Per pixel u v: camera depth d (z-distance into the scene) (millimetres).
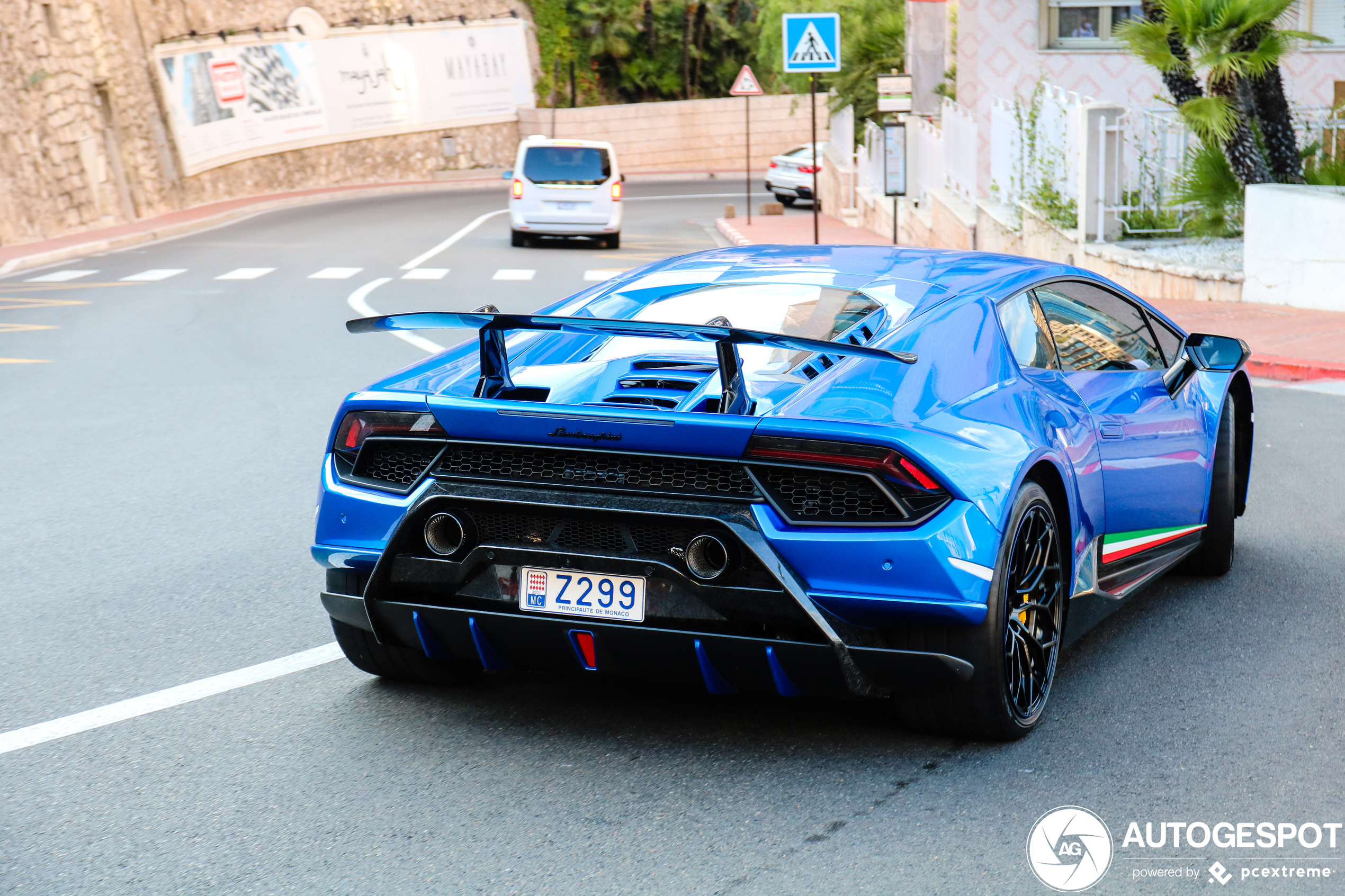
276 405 9312
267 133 39062
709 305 4125
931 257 4527
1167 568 4844
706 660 3383
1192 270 12789
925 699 3539
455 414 3496
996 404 3684
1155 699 4004
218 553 5820
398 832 3189
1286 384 9547
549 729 3824
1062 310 4418
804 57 17547
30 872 3025
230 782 3502
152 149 33406
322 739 3789
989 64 17578
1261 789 3365
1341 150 13562
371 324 3539
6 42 26812
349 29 41469
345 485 3742
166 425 8719
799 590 3244
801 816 3236
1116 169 14109
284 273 18984
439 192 39625
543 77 48750
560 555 3426
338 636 4070
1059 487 3816
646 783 3441
